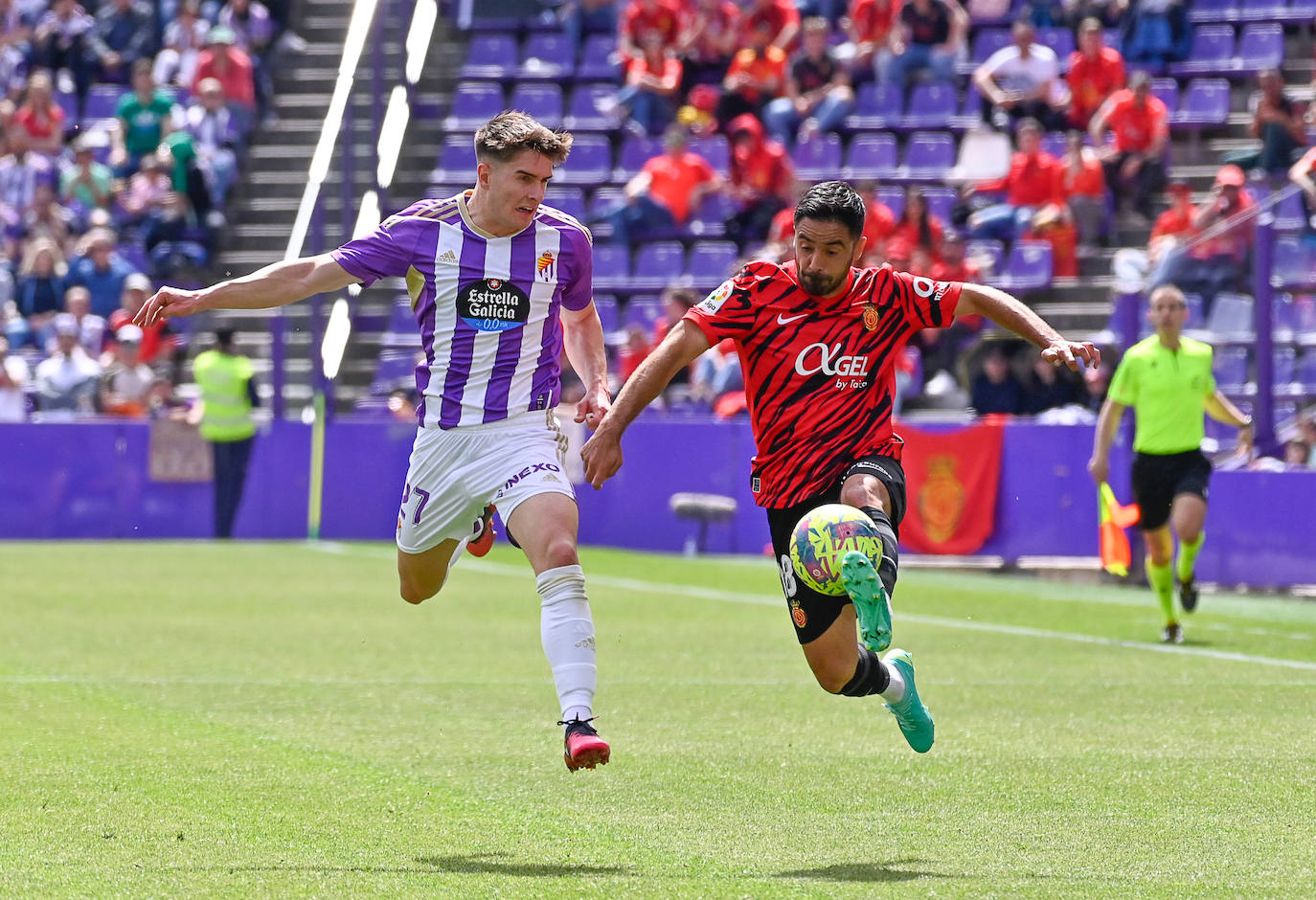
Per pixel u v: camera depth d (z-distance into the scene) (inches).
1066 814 750.5
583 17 3334.2
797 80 3051.2
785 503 736.3
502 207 736.3
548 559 714.8
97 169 3085.6
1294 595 1977.1
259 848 670.5
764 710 1083.3
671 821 734.5
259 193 3235.7
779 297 729.0
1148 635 1550.2
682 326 730.8
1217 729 1005.8
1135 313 2186.3
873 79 3068.4
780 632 1550.2
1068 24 3100.4
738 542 2426.2
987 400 2315.5
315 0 3560.5
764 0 3105.3
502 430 749.9
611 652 1401.3
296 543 2637.8
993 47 3115.2
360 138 3253.0
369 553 2427.4
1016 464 2222.0
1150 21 2999.5
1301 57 3036.4
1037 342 710.5
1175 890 597.0
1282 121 2728.8
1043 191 2733.8
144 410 2758.4
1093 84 2893.7
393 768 866.1
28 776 826.2
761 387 737.6
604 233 2979.8
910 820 738.8
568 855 663.8
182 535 2689.5
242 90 3253.0
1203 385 1503.4
